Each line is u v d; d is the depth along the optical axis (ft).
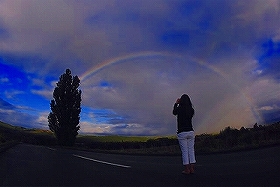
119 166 26.43
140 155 46.70
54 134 122.42
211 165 24.93
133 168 24.73
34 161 30.35
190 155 20.27
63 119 120.16
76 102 123.03
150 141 83.66
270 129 51.29
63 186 15.90
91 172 21.80
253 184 15.28
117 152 55.98
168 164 28.60
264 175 17.74
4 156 36.42
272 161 24.23
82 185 16.21
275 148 36.55
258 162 24.43
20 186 15.83
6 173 20.70
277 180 15.96
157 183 16.72
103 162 30.60
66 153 48.75
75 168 24.34
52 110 123.24
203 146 51.55
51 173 20.93
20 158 33.94
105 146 102.58
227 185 15.37
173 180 17.70
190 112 19.98
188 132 20.01
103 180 17.90
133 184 16.48
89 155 44.32
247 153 34.35
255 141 47.14
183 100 20.35
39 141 157.28
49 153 46.80
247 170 20.34
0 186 15.79
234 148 41.78
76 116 121.80
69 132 119.34
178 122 20.47
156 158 37.83
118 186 15.88
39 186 15.87
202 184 16.03
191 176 19.15
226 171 20.62
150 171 22.50
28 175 19.77
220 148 46.96
